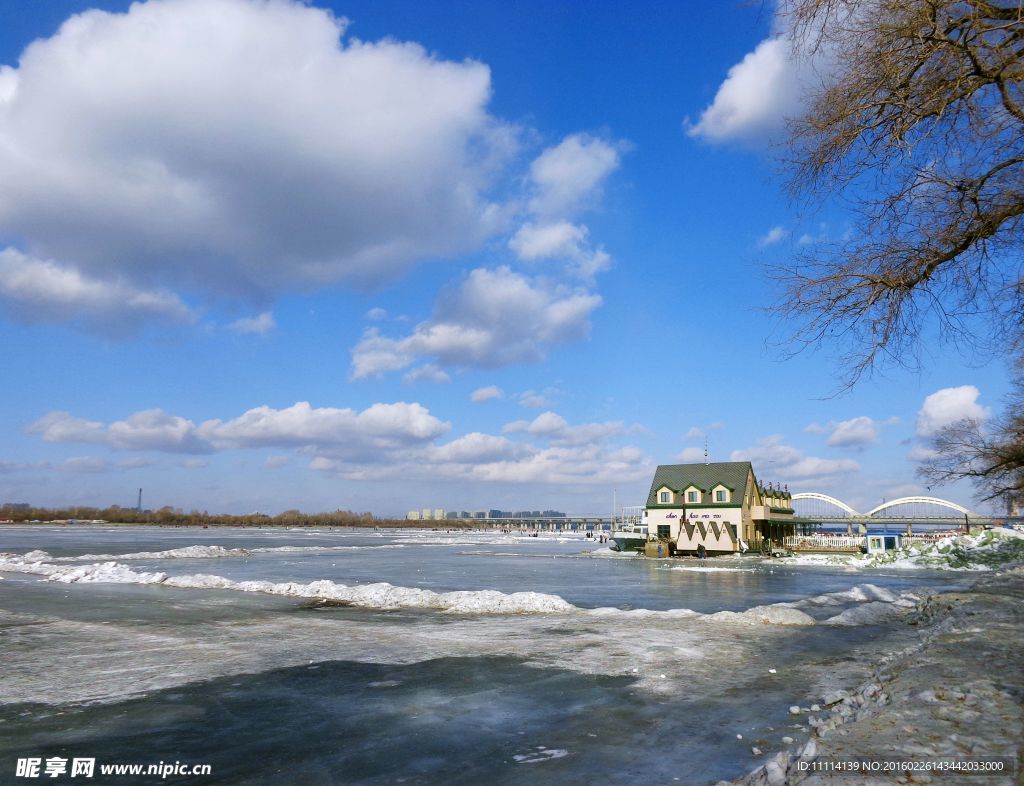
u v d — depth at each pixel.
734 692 12.01
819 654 15.78
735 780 7.55
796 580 38.28
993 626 15.66
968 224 10.02
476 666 13.99
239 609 23.02
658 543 64.25
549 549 84.50
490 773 7.99
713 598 28.34
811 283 10.75
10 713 10.41
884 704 9.44
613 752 8.77
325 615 21.80
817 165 10.32
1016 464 28.83
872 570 47.62
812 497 123.31
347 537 127.19
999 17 8.62
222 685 12.24
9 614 21.42
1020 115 8.95
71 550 63.41
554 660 14.62
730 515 64.25
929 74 9.20
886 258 10.47
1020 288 10.35
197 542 87.69
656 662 14.51
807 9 9.46
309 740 9.20
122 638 17.12
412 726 9.86
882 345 10.49
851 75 9.65
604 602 26.72
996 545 52.31
